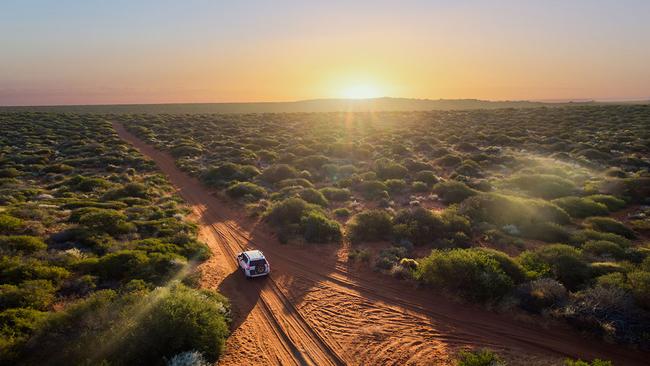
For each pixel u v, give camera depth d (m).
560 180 40.16
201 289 18.86
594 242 23.08
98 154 62.59
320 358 14.32
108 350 12.45
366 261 23.39
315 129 96.75
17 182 42.41
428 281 19.66
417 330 16.02
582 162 50.25
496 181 43.69
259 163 60.44
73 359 12.13
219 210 36.50
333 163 57.25
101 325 13.48
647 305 15.23
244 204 37.38
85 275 19.05
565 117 91.81
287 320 17.03
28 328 13.54
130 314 13.88
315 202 35.94
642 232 27.67
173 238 25.48
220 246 26.64
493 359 13.45
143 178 47.91
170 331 13.15
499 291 17.45
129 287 17.55
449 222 27.50
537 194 38.53
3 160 52.34
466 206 31.30
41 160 55.28
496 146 66.06
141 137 84.25
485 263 18.62
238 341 15.30
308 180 47.78
